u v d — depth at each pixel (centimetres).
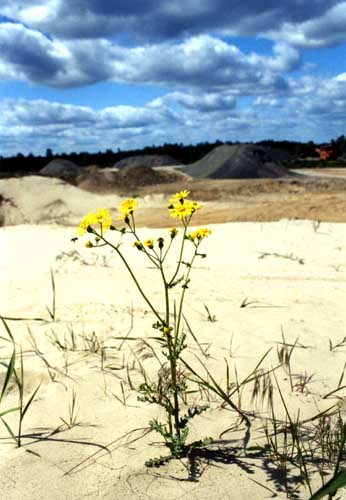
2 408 258
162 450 218
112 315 400
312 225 904
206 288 492
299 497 188
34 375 295
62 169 3341
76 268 602
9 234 932
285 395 267
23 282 527
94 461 211
